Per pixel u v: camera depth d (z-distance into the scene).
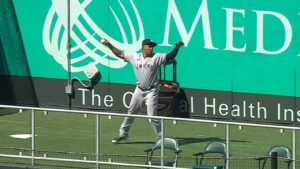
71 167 52.72
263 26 65.00
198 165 50.62
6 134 61.09
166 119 52.47
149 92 59.75
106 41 60.22
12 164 53.28
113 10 69.62
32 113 54.22
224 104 66.69
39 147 55.78
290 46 64.50
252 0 65.12
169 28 67.75
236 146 58.16
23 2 71.94
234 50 66.06
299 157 54.97
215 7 66.25
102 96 70.50
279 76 65.00
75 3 70.75
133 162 53.12
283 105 65.12
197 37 66.94
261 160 51.72
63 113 58.53
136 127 59.66
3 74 73.12
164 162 51.38
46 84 72.12
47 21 71.56
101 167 52.56
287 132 61.09
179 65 67.56
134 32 69.00
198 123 59.72
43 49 71.94
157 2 68.00
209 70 66.88
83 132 56.69
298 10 64.00
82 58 70.94
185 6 67.12
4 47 72.81
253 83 65.75
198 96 67.31
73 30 71.00
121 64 69.62
